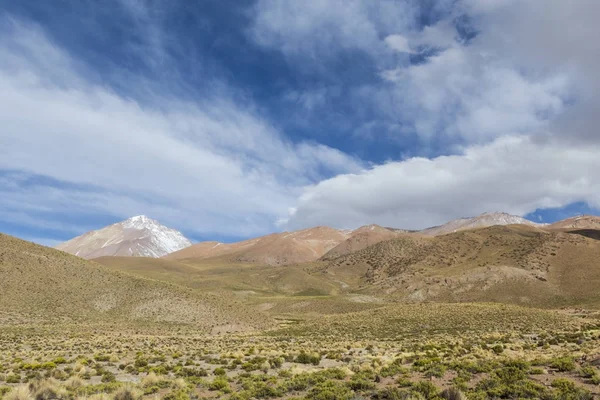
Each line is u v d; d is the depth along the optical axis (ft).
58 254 344.49
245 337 222.48
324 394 59.31
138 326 261.03
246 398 65.21
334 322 282.77
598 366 69.21
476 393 56.39
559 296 508.94
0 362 105.09
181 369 93.71
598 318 268.00
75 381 74.54
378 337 197.36
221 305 340.18
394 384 68.08
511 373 66.44
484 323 230.68
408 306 341.62
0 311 238.89
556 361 71.82
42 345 154.51
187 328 274.16
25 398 57.52
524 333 181.37
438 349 123.03
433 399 53.57
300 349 140.56
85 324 248.11
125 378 87.30
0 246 309.83
